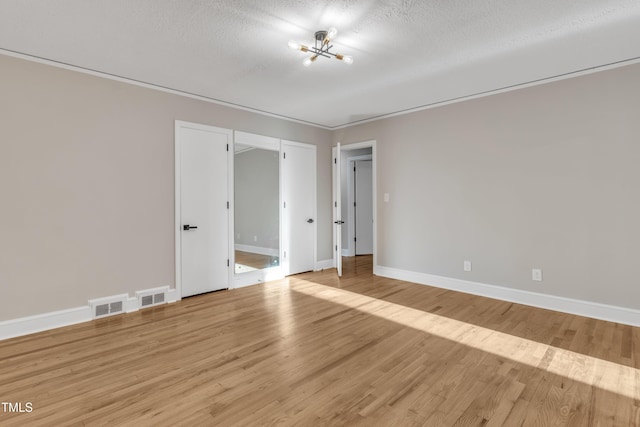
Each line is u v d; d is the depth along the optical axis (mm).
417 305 3598
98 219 3246
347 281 4707
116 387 2023
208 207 4094
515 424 1676
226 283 4273
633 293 2984
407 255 4691
